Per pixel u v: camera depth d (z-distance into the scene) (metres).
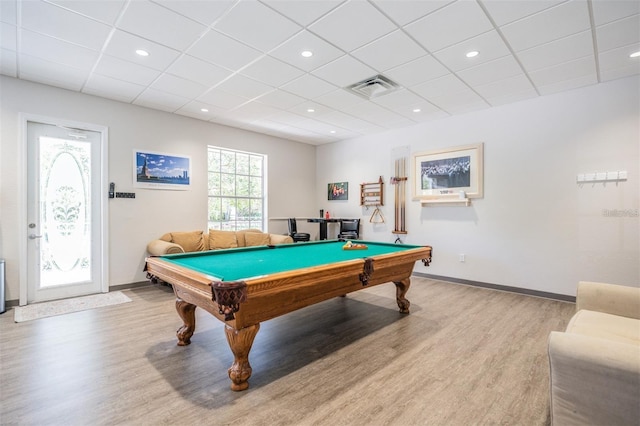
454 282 5.04
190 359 2.44
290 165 6.89
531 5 2.34
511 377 2.18
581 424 1.36
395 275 3.34
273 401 1.91
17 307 3.66
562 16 2.47
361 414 1.79
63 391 2.00
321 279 2.28
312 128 5.88
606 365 1.29
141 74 3.58
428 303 3.94
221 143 5.68
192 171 5.27
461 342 2.77
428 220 5.36
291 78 3.67
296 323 3.25
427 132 5.41
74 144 4.16
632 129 3.58
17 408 1.82
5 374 2.20
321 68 3.41
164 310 3.60
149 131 4.77
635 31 2.67
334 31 2.70
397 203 5.80
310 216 7.29
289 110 4.83
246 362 2.07
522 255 4.37
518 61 3.23
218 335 2.92
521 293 4.38
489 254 4.67
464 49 3.00
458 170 4.97
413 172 5.55
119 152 4.48
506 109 4.51
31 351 2.56
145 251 4.72
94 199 4.32
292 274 2.08
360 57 3.16
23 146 3.74
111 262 4.42
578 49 2.98
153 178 4.80
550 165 4.14
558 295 4.07
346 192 6.74
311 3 2.33
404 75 3.57
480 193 4.72
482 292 4.46
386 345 2.71
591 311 2.13
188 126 5.22
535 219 4.26
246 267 2.45
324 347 2.67
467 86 3.88
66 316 3.39
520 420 1.73
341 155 6.85
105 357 2.46
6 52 3.08
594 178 3.80
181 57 3.17
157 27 2.65
